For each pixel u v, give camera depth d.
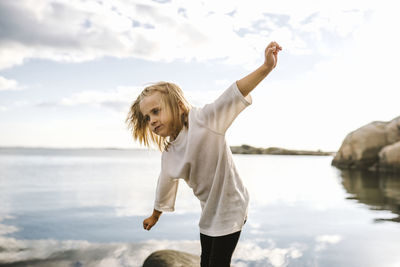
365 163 12.77
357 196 5.59
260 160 24.34
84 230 3.23
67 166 13.84
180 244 2.86
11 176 8.72
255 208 4.52
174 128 1.79
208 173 1.73
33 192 5.75
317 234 3.17
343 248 2.74
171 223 3.60
